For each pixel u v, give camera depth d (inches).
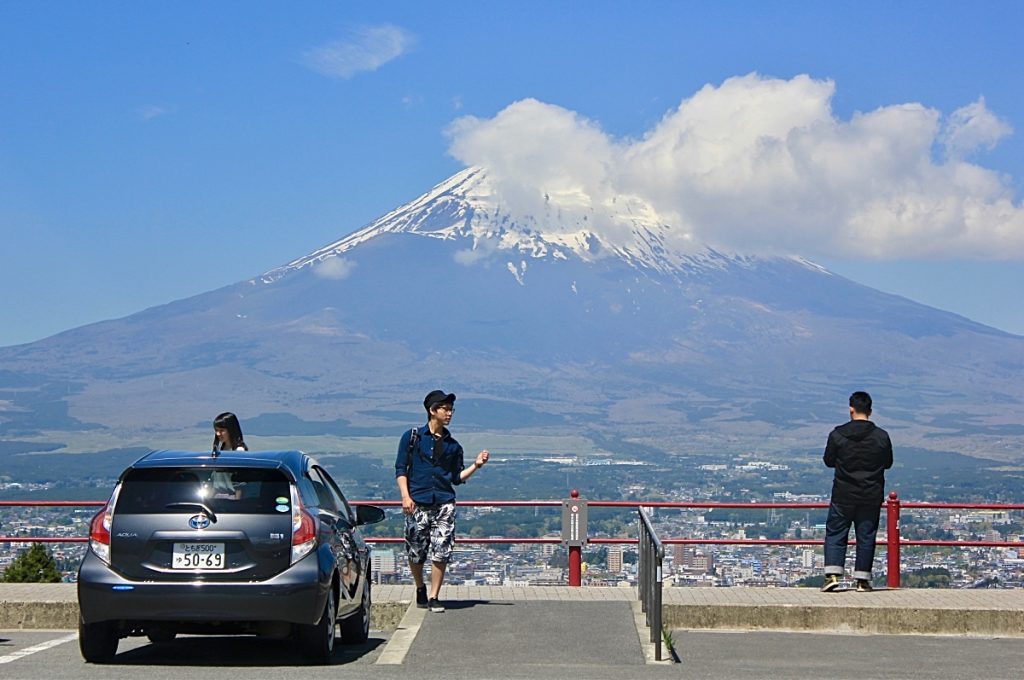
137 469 518.0
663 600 678.5
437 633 605.3
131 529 509.0
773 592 713.0
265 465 520.7
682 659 564.1
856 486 716.0
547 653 564.7
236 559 507.2
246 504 511.8
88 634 520.1
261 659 551.2
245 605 502.0
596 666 535.5
